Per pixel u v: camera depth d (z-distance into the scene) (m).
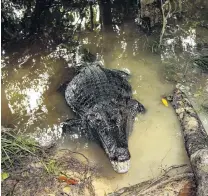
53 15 2.51
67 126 1.79
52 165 1.58
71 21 2.46
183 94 1.83
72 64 2.15
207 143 1.56
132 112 1.77
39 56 2.22
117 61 2.12
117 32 2.33
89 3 2.57
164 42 2.18
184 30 2.24
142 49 2.17
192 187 1.42
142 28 2.31
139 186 1.47
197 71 1.98
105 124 1.65
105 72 1.99
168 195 1.42
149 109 1.83
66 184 1.52
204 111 1.76
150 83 1.96
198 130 1.62
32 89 2.03
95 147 1.70
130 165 1.59
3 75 2.11
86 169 1.58
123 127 1.64
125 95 1.85
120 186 1.52
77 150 1.70
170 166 1.55
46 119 1.87
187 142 1.58
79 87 1.93
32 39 2.33
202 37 2.18
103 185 1.53
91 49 2.23
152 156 1.63
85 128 1.78
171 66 2.03
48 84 2.05
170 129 1.73
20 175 1.55
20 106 1.94
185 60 2.05
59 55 2.21
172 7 2.32
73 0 2.60
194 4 2.39
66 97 1.96
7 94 2.00
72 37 2.34
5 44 2.29
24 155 1.61
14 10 2.46
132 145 1.68
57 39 2.33
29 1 2.52
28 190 1.50
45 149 1.67
